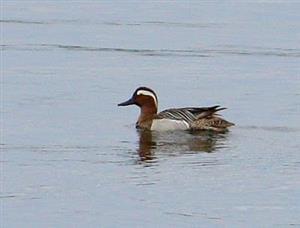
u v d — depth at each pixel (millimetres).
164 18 43438
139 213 13914
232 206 14250
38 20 42750
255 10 46406
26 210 14055
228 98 24453
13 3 49469
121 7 47688
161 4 48750
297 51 33281
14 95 24484
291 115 22031
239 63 30500
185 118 20312
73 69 29203
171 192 15031
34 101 23672
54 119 21438
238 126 20688
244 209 14094
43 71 28750
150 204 14367
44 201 14531
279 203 14398
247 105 23391
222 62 30734
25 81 26781
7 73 28281
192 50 33594
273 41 35906
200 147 18594
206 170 16547
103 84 26500
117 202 14461
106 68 29516
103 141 19141
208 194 14898
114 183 15586
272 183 15594
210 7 47500
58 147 18500
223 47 34312
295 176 16078
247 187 15328
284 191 15078
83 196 14820
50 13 45375
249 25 40875
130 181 15734
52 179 15883
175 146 18703
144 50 33594
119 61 31000
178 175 16125
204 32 38531
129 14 44906
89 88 25797
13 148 18359
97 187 15336
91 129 20406
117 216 13758
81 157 17609
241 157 17609
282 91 25375
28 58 31594
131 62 30812
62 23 41719
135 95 20656
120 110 22641
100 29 39719
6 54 32500
